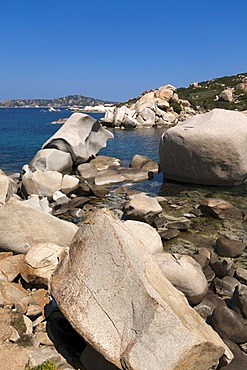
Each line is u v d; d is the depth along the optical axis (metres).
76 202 13.88
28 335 5.73
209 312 7.26
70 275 5.86
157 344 4.78
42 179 14.72
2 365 5.09
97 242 5.86
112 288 5.44
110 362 4.96
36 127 51.75
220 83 104.88
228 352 5.64
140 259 5.61
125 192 15.84
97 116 84.06
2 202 11.95
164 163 18.03
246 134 15.99
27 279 7.26
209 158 16.20
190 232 11.48
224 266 8.73
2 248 8.44
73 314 5.44
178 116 58.97
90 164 19.03
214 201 13.14
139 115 55.44
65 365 5.44
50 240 8.46
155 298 5.07
